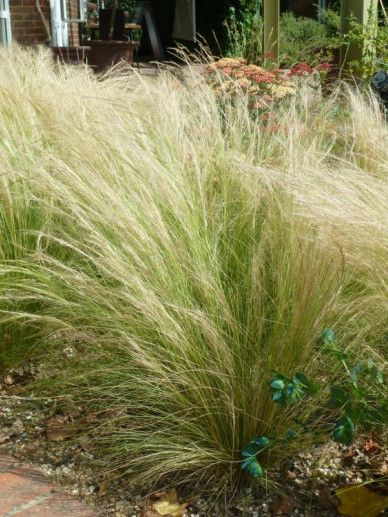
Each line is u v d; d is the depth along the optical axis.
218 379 2.45
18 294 3.02
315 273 2.46
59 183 2.99
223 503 2.37
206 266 2.70
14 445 2.68
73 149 3.33
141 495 2.41
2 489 2.45
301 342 2.45
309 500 2.37
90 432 2.65
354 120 4.41
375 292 2.62
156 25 20.66
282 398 2.15
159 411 2.54
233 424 2.36
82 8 14.28
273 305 2.61
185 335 2.47
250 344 2.51
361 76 7.38
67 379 2.79
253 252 2.71
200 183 2.99
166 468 2.40
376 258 2.55
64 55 9.55
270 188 2.90
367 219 2.59
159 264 2.61
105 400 2.75
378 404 2.43
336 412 2.53
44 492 2.44
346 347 2.60
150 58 19.23
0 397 2.94
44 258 2.85
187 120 3.79
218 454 2.43
